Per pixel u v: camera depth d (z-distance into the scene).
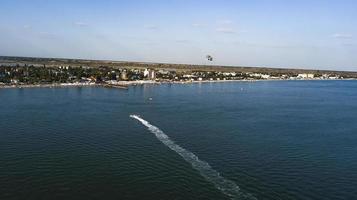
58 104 196.62
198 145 112.31
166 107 194.50
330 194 76.88
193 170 89.12
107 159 97.00
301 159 99.38
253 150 107.38
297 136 126.50
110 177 84.06
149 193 75.69
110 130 132.00
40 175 84.69
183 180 82.69
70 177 83.75
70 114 164.38
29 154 100.50
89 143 113.00
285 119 161.75
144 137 121.69
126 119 154.38
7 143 111.44
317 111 189.88
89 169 89.12
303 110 192.75
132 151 104.75
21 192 75.31
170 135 125.25
